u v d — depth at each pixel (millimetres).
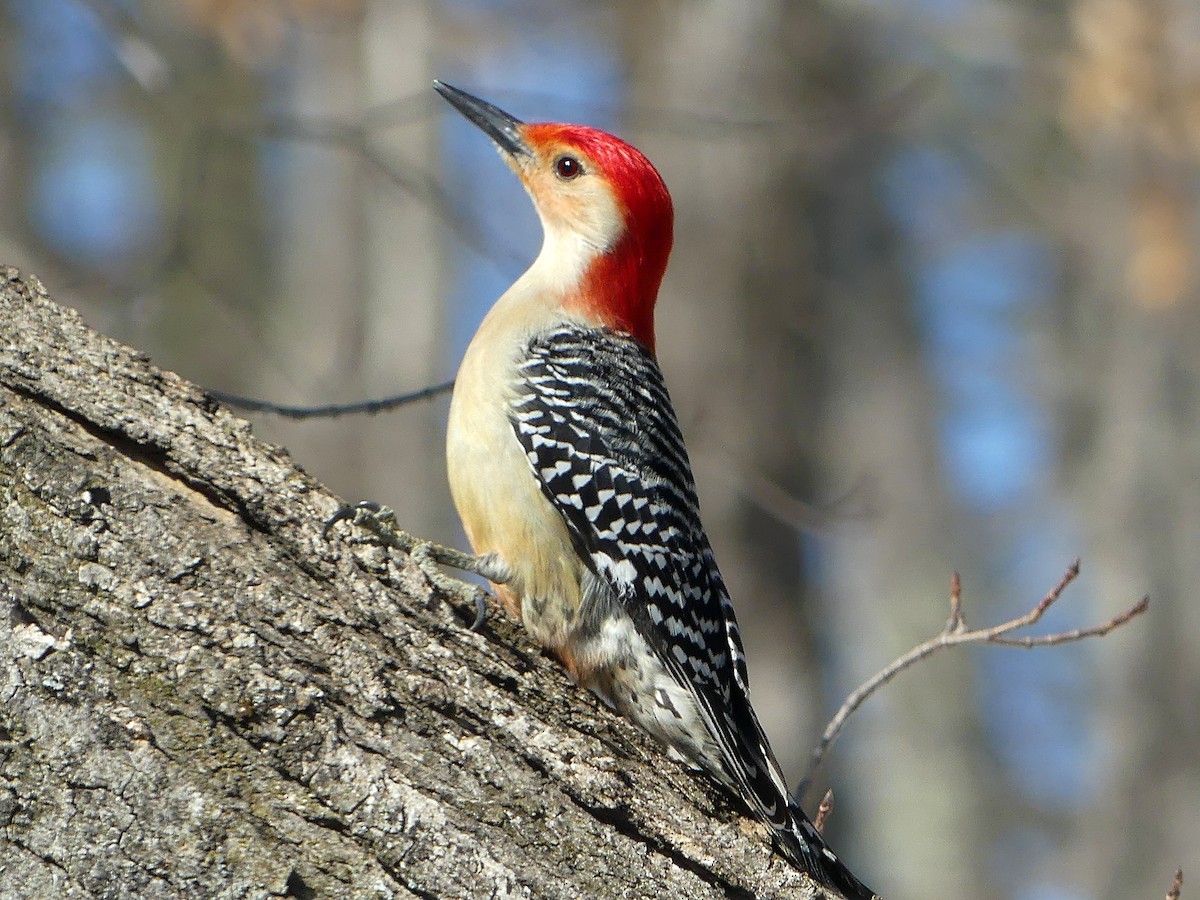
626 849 5434
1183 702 19500
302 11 14016
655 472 7320
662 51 15344
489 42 17531
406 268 18203
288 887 4996
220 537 5305
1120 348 21047
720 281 14680
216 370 18578
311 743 5141
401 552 6418
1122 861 19406
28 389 5312
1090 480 22438
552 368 7410
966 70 19969
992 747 22484
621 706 7090
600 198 8062
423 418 17562
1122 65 16234
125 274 17344
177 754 5023
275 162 20875
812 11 15656
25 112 20750
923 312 25000
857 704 7395
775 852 5801
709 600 7309
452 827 5215
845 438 22391
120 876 4926
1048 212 22391
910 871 20922
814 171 15492
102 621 5094
